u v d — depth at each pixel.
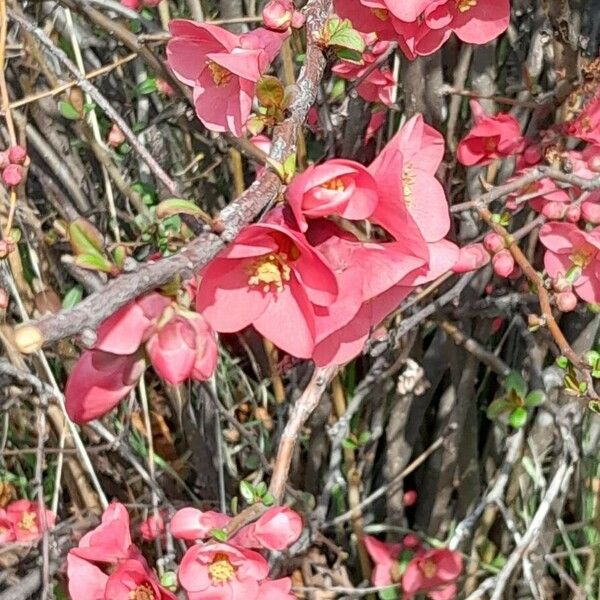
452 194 0.63
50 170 0.67
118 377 0.34
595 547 0.67
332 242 0.34
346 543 0.72
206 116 0.41
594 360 0.47
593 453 0.67
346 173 0.33
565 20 0.50
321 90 0.59
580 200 0.49
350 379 0.67
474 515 0.59
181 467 0.74
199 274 0.33
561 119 0.57
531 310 0.62
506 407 0.55
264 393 0.69
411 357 0.67
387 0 0.40
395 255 0.34
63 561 0.57
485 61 0.60
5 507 0.67
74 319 0.27
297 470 0.70
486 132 0.54
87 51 0.72
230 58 0.38
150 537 0.61
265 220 0.34
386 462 0.70
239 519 0.45
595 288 0.49
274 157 0.35
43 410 0.53
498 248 0.48
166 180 0.44
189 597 0.45
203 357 0.32
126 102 0.74
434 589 0.65
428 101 0.54
